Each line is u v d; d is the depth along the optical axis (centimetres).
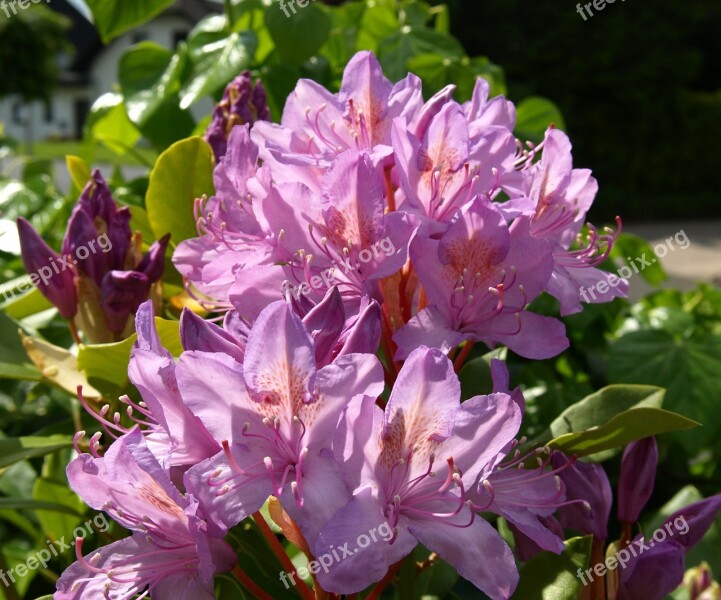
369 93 37
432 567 44
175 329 39
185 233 48
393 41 65
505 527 45
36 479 56
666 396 57
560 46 362
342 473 29
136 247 44
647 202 373
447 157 35
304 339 29
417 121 36
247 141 37
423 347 30
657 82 369
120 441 30
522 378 59
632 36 360
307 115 37
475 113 38
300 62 58
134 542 32
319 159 35
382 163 35
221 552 31
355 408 29
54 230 68
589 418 38
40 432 53
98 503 31
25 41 578
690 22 375
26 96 600
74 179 54
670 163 376
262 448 30
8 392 70
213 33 58
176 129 60
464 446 31
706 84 451
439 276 34
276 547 33
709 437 56
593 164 379
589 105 372
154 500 31
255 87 47
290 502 29
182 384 29
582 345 62
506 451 31
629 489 37
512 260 34
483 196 33
